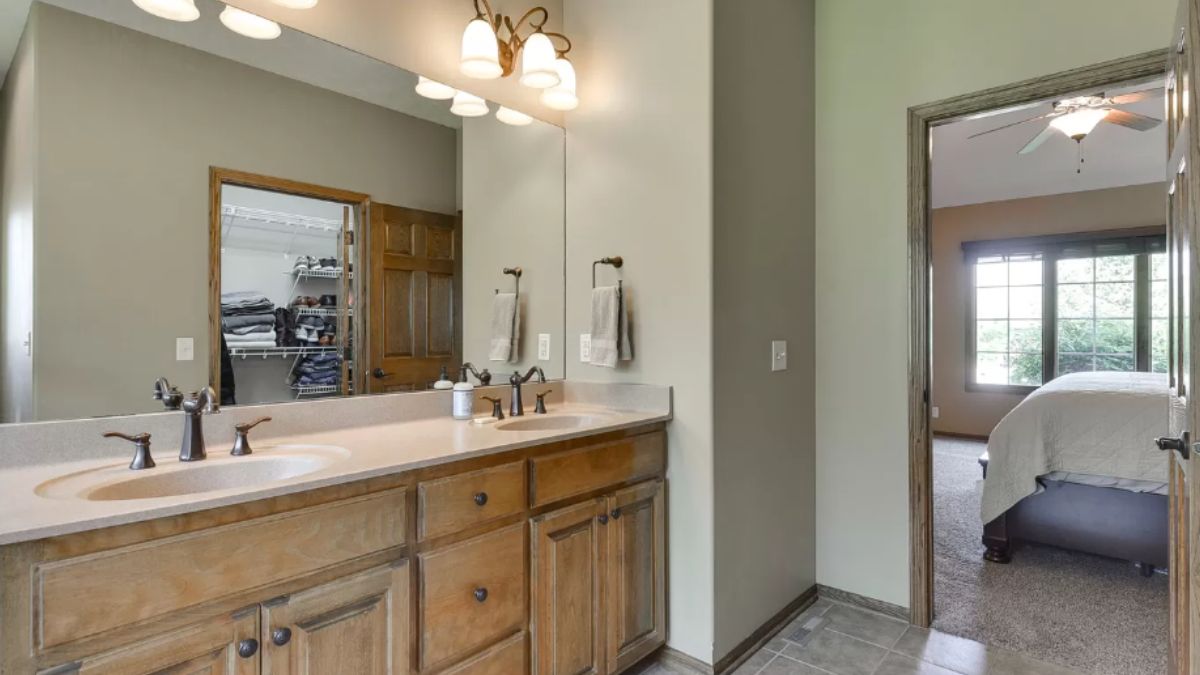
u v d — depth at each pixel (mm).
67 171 1374
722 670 2014
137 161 1470
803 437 2506
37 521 903
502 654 1563
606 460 1855
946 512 3775
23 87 1325
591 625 1811
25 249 1309
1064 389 3025
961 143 4387
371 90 1908
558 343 2420
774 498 2312
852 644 2191
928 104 2312
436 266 2080
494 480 1538
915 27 2350
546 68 1979
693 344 2021
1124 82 1968
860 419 2473
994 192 5891
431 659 1396
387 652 1310
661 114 2111
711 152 1984
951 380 6531
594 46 2332
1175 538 1538
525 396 2289
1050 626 2303
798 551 2465
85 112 1401
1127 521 2738
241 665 1090
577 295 2385
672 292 2078
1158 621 2326
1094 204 5750
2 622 862
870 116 2457
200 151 1567
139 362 1446
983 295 6371
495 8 2215
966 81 2234
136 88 1475
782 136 2383
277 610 1135
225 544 1070
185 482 1305
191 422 1378
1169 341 1652
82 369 1367
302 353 1734
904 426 2359
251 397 1621
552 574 1693
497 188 2252
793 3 2473
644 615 1991
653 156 2135
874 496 2436
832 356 2551
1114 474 2699
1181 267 1449
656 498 2045
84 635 925
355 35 1862
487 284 2221
